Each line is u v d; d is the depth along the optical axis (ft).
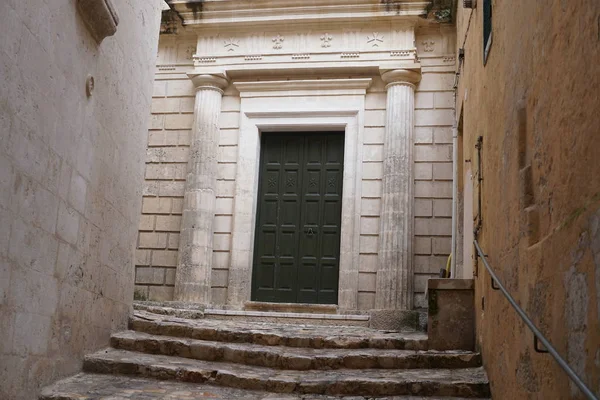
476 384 18.94
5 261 15.14
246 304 39.34
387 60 40.42
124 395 18.26
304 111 41.45
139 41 26.30
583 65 10.16
